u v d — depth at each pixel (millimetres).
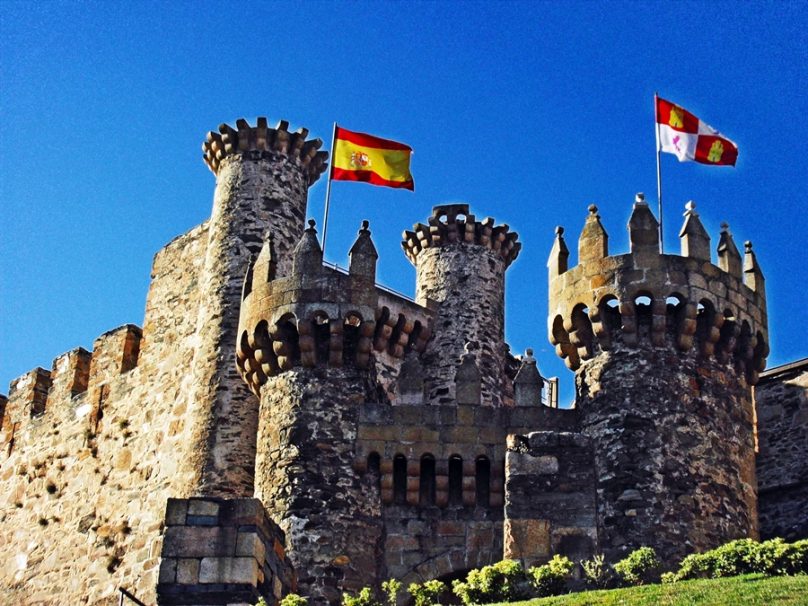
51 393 56562
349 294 39469
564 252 39094
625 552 34719
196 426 44344
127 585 48188
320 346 39250
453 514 37688
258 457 38750
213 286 46562
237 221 47312
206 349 45500
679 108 40469
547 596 31250
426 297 48156
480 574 32406
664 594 28672
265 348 39531
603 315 37438
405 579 36844
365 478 37906
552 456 36375
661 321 37094
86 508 51781
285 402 38688
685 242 38000
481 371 47062
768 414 40531
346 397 38719
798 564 30547
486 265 49094
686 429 36125
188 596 29391
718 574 31344
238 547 29922
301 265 39844
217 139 49125
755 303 38531
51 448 55031
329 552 36625
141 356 52219
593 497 35781
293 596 30625
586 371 37500
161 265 53125
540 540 35312
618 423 36281
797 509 38969
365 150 43594
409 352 45969
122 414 52000
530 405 39094
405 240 50125
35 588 52500
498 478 37906
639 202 38344
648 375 36688
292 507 37094
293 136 48844
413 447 38188
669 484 35344
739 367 37875
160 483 48750
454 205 49562
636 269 37438
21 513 55031
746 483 36562
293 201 48219
